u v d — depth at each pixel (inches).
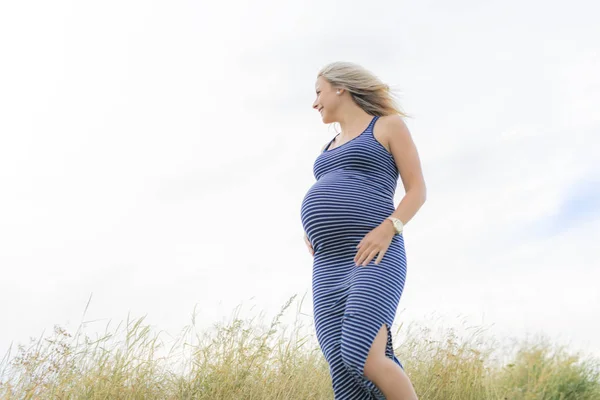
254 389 176.6
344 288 125.3
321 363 195.3
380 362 116.0
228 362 176.6
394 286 122.9
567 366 211.5
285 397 174.4
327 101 143.7
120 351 170.2
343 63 144.4
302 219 136.6
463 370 203.3
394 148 134.2
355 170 134.0
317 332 129.4
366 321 117.4
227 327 183.2
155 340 174.6
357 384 123.2
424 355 209.8
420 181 132.6
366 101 141.6
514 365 211.5
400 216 127.0
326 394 185.0
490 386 204.2
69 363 160.7
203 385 172.7
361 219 128.6
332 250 130.9
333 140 148.8
